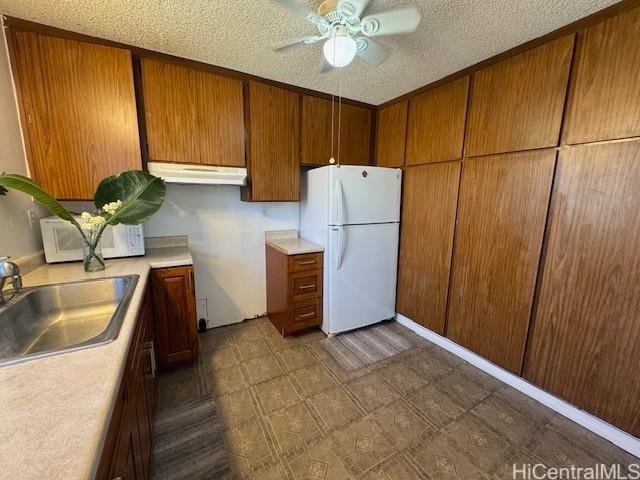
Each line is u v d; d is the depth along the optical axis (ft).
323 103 8.55
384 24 4.27
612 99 4.57
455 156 7.18
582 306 5.12
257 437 4.98
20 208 5.12
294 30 5.32
